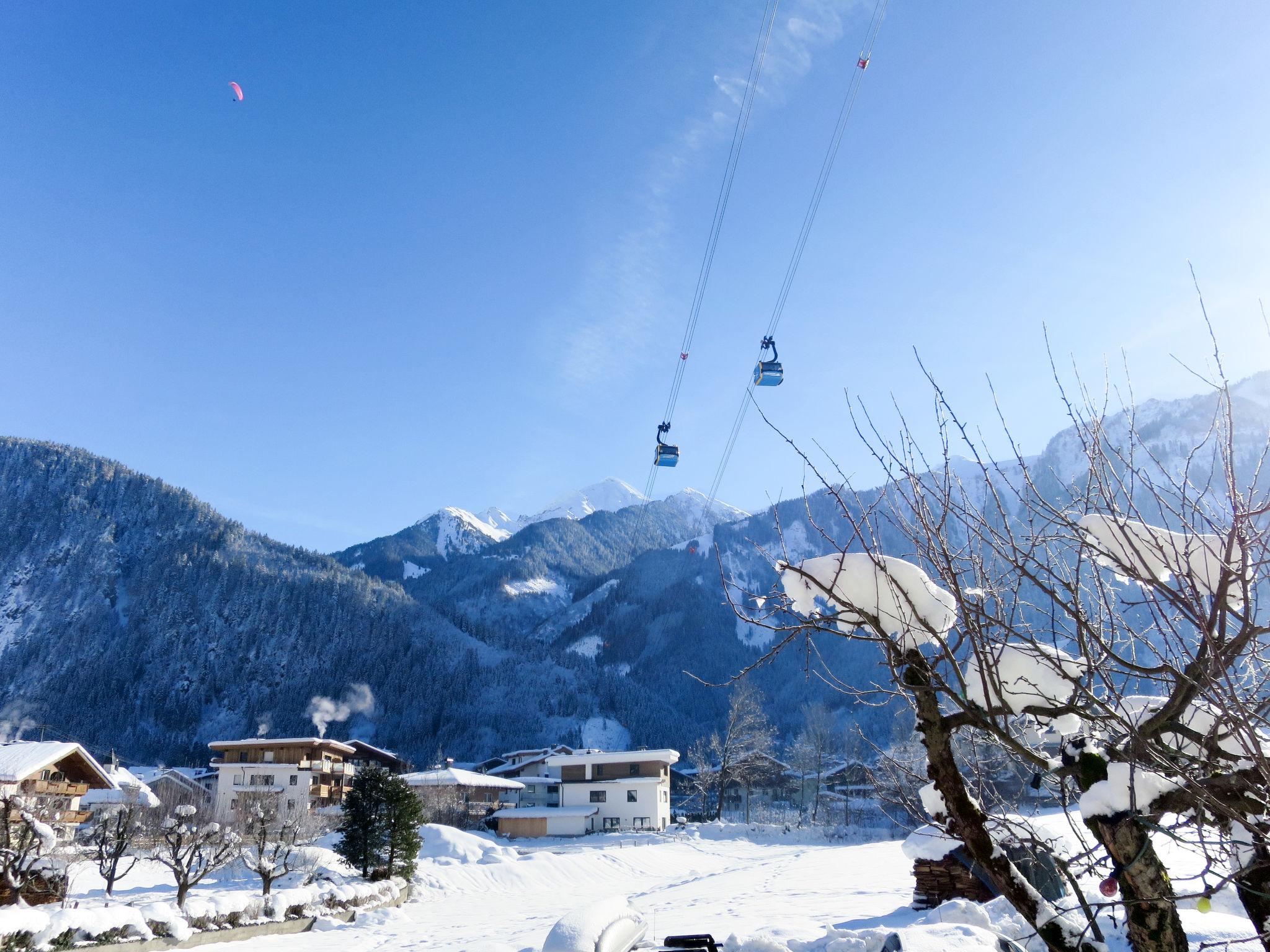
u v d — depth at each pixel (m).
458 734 137.00
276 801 48.16
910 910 14.40
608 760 77.50
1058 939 4.43
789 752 94.38
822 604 4.93
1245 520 3.91
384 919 30.39
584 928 9.43
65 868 25.95
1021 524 4.67
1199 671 3.93
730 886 28.14
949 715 4.76
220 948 23.33
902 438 5.01
